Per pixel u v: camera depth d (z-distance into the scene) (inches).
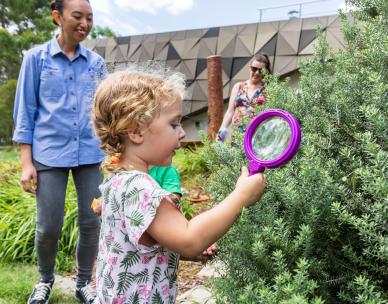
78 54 102.8
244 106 170.4
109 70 109.3
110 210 50.1
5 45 893.2
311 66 72.9
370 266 46.7
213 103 268.5
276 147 44.6
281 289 40.6
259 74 171.0
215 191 65.1
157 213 46.4
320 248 49.4
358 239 49.6
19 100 100.9
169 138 49.3
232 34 508.1
